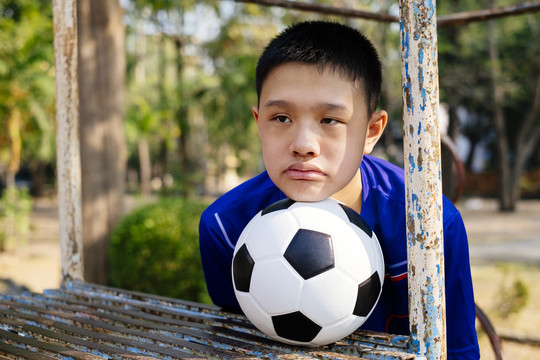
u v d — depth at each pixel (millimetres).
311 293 1107
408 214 1081
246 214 1565
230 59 11969
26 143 14000
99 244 5762
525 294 5391
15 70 9203
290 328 1141
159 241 5332
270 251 1143
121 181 5934
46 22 8961
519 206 22703
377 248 1230
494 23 17766
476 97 19844
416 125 1055
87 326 1425
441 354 1077
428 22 1037
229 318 1474
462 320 1440
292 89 1135
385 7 11422
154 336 1294
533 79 20172
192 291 5383
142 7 10625
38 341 1291
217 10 11281
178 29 11641
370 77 1247
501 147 20031
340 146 1159
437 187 1063
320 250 1119
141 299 1721
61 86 1803
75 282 1862
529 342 4703
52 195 35719
